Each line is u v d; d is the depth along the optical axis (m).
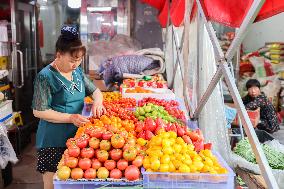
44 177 2.59
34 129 6.27
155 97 4.20
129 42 6.41
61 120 2.28
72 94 2.47
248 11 1.61
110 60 5.64
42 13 6.99
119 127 2.31
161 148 1.83
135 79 5.23
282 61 6.55
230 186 1.63
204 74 2.90
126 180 1.66
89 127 2.06
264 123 4.54
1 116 3.82
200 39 2.87
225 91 5.54
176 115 3.04
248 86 4.78
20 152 5.03
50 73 2.36
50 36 7.51
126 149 1.75
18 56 5.28
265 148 3.11
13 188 3.89
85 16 6.52
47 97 2.34
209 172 1.65
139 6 6.54
